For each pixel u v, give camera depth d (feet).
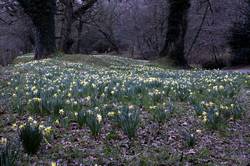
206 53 168.76
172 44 100.58
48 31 90.17
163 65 95.35
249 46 131.75
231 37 137.18
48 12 89.56
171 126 23.26
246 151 19.63
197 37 167.02
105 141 19.48
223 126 23.00
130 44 198.80
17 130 19.98
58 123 20.71
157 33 181.98
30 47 201.16
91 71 56.24
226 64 143.74
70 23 115.65
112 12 197.88
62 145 18.37
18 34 187.73
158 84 36.40
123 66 77.20
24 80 39.09
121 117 20.47
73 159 16.57
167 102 29.71
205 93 33.76
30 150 15.74
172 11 100.07
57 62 70.64
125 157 17.22
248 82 43.62
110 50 210.18
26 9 89.25
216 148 19.84
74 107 24.27
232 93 33.22
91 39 207.21
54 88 31.32
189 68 99.40
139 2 194.29
